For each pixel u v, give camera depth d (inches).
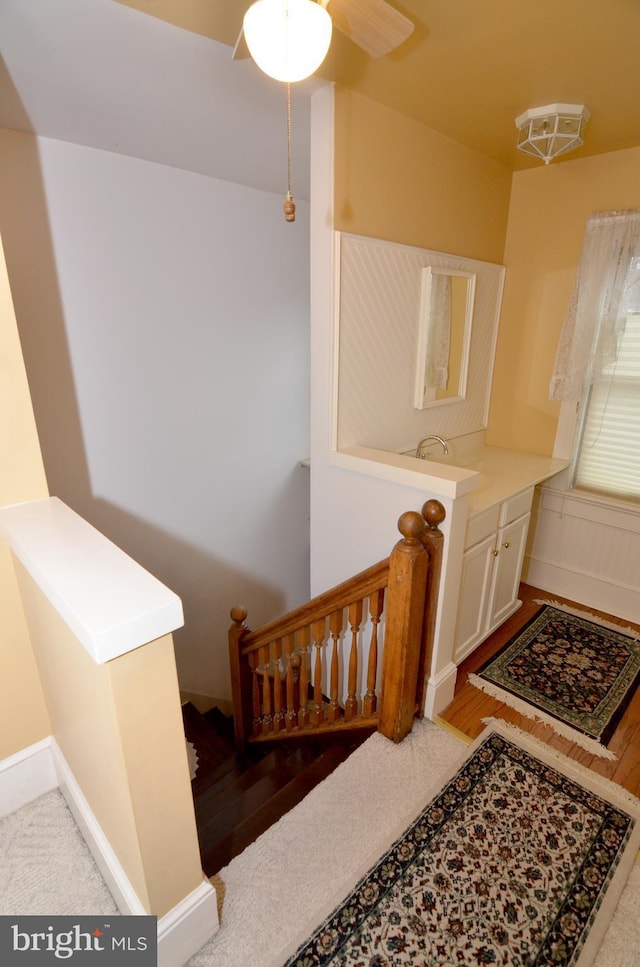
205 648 147.3
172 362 120.3
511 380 123.2
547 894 53.6
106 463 114.6
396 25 46.1
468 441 124.2
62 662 48.4
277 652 89.8
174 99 77.4
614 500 109.0
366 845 58.4
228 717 147.2
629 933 50.4
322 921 51.0
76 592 38.8
